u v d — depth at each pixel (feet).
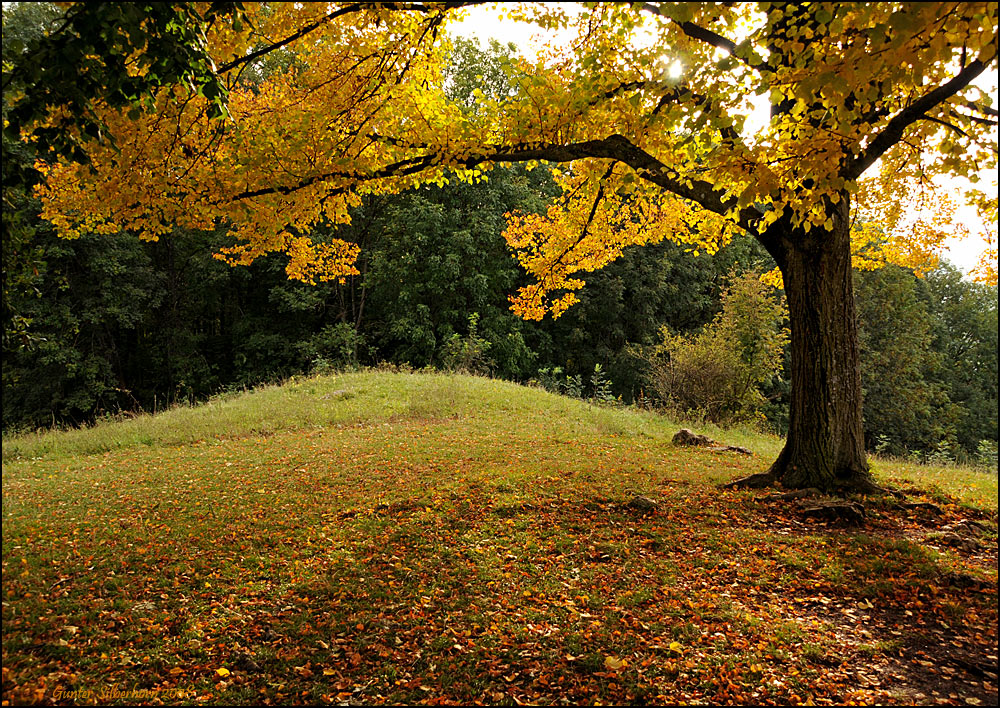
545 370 72.33
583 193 27.55
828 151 13.75
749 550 17.17
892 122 17.48
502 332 80.64
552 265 31.30
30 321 16.69
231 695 10.71
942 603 13.75
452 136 20.76
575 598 14.44
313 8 17.88
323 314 91.04
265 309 90.94
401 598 14.49
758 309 52.11
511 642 12.26
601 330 89.35
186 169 19.89
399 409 46.62
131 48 12.46
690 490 23.35
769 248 23.47
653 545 17.85
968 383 114.11
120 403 81.66
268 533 19.52
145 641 12.61
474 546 17.90
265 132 19.11
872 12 9.98
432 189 81.00
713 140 16.57
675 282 87.45
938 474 28.22
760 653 11.82
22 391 71.20
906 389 84.48
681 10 10.12
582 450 32.89
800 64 11.51
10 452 37.63
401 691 10.80
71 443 39.47
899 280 84.94
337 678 11.25
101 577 15.92
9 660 11.58
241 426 42.37
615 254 32.22
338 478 26.73
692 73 14.84
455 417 44.86
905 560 16.03
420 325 79.00
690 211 27.96
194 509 22.62
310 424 43.01
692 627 12.80
